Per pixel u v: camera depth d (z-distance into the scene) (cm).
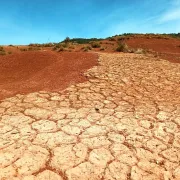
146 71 1090
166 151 429
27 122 517
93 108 614
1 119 527
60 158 392
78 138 459
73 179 346
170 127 525
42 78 890
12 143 430
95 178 350
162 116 583
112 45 3069
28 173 354
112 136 473
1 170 357
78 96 704
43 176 349
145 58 1551
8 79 896
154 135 485
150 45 3139
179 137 482
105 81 880
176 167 386
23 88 762
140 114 589
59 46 2027
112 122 536
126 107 633
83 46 2366
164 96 746
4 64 1141
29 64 1148
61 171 362
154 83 896
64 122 525
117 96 723
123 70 1078
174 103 683
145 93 768
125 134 484
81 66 1107
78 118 548
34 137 454
